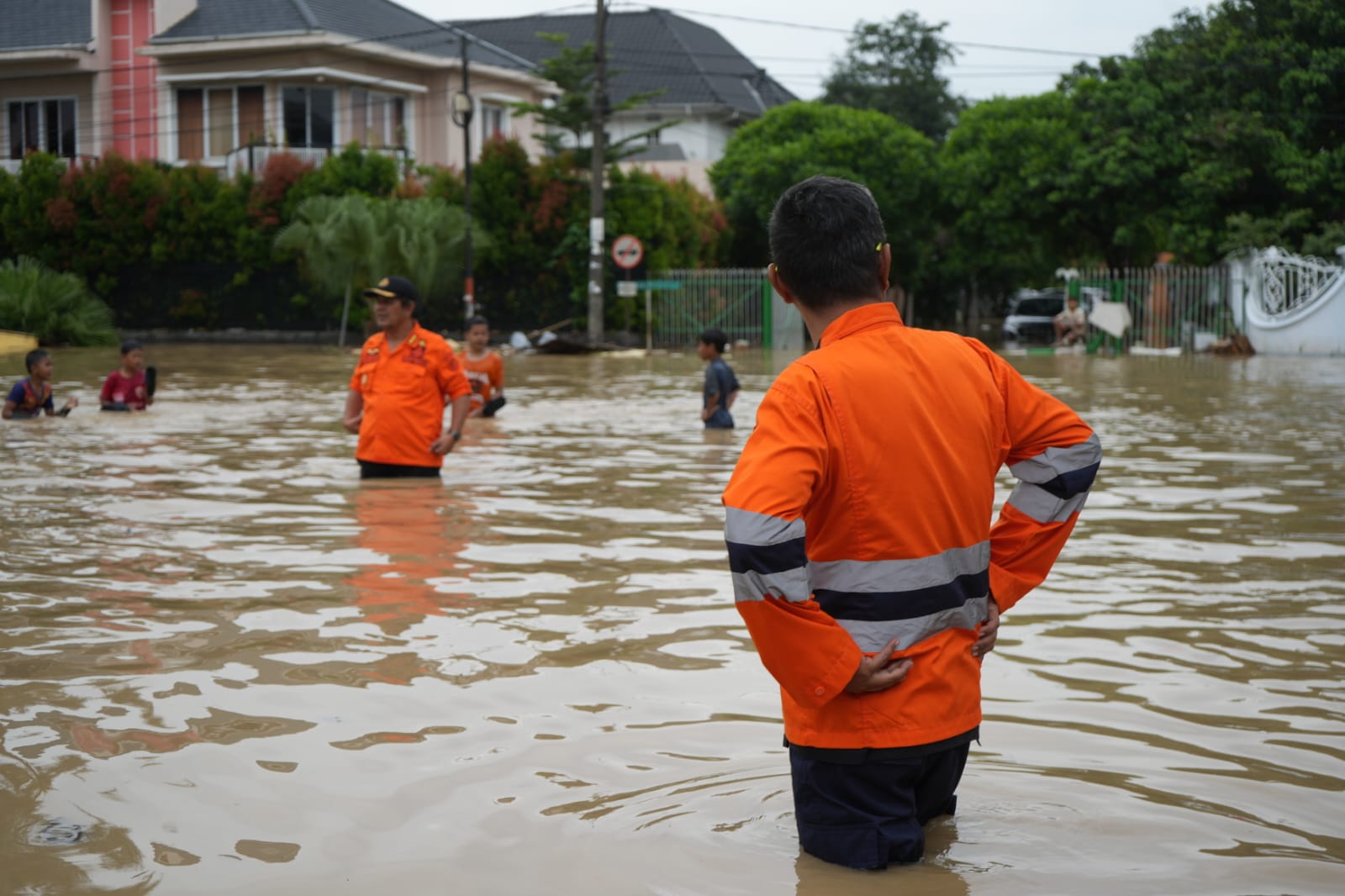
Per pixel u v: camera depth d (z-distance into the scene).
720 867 2.79
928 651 2.70
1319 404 15.55
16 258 33.25
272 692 4.16
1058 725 3.84
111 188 32.75
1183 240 32.53
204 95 36.66
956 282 45.88
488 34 53.47
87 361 23.28
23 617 5.12
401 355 8.88
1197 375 21.27
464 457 10.24
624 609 5.27
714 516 7.51
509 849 2.92
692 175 44.25
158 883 2.76
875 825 2.73
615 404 15.38
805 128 39.72
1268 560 6.34
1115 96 33.28
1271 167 30.92
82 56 36.75
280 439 11.44
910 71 59.34
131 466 9.56
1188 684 4.27
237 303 32.84
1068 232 36.84
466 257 30.59
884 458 2.66
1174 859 2.84
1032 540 2.89
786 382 2.68
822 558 2.72
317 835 3.02
